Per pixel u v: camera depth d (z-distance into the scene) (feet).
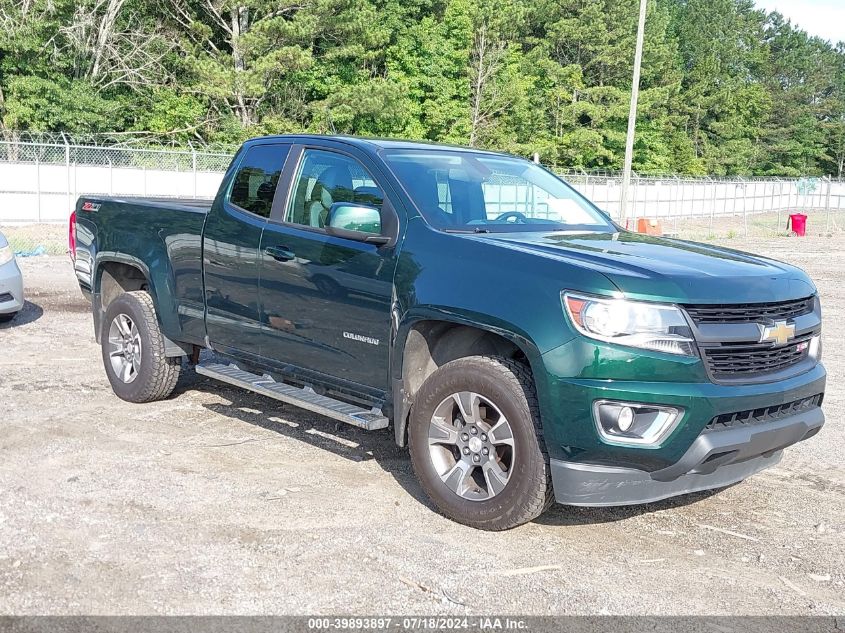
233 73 131.75
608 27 217.56
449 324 15.57
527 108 194.29
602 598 12.68
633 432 13.42
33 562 13.12
